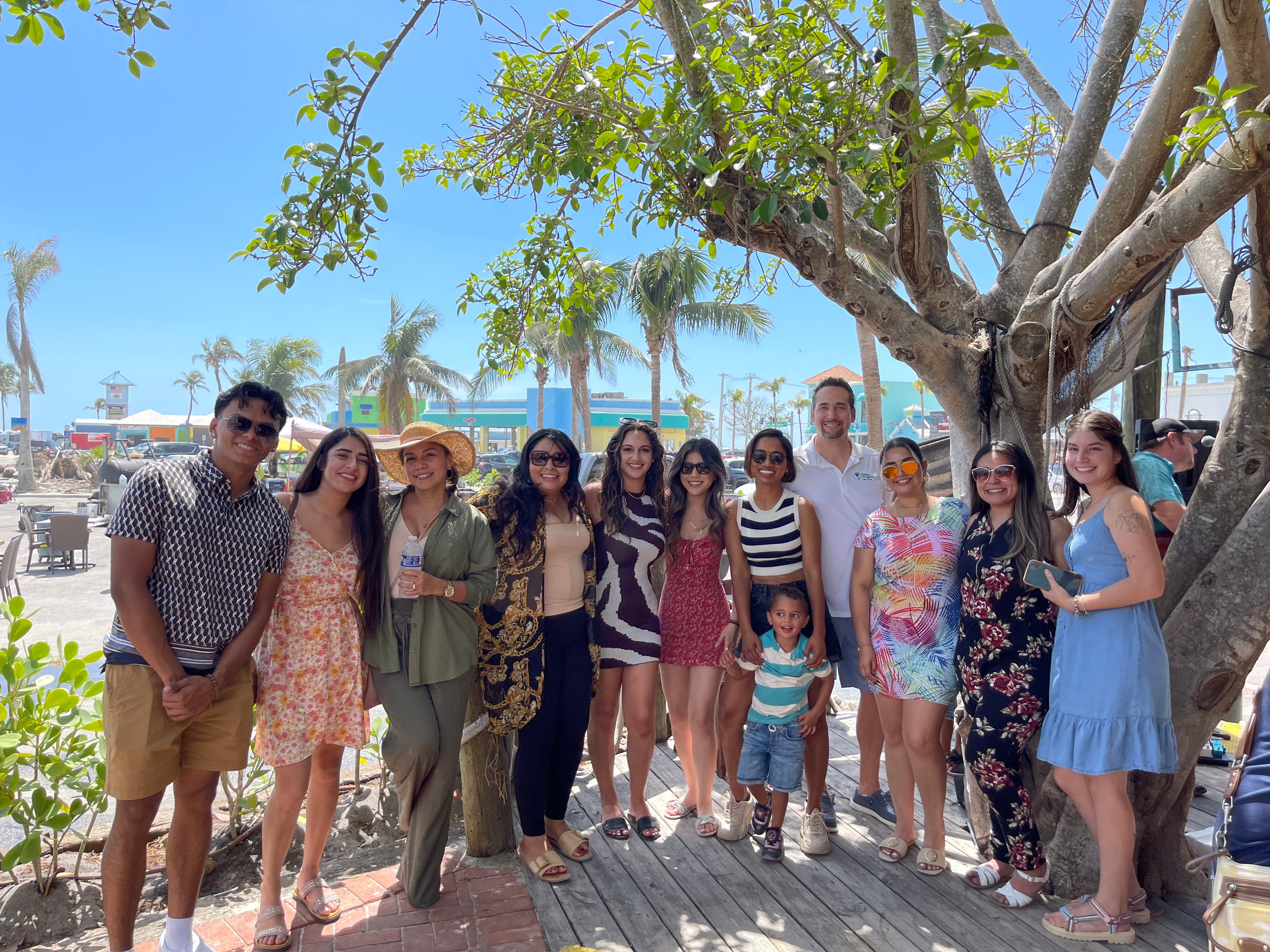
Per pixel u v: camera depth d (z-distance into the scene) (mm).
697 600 3793
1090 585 2916
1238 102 2867
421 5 3314
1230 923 2250
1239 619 3109
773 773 3611
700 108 3438
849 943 2992
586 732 3881
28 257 33750
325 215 3541
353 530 3176
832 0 4445
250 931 3141
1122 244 2975
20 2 2918
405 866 3365
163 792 2770
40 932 3424
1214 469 3371
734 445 70500
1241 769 2490
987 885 3371
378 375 30016
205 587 2758
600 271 5621
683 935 3057
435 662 3148
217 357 48250
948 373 3982
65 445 65125
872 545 3561
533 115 4348
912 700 3418
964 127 3174
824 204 3445
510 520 3432
